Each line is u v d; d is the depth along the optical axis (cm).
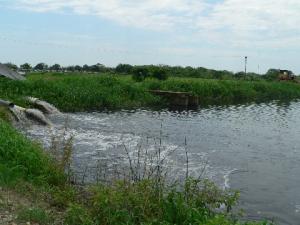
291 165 1603
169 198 865
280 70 8112
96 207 831
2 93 2819
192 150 1802
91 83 3872
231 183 1323
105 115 2912
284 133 2392
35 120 2230
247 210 1089
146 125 2484
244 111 3662
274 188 1295
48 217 802
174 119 2855
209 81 5306
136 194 855
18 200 871
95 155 1573
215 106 4119
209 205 947
